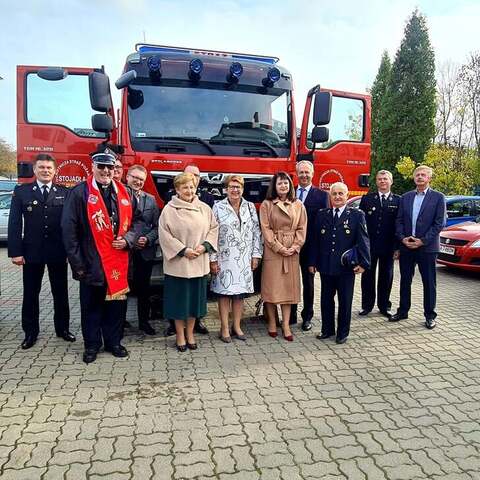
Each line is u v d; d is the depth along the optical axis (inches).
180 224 165.5
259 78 209.9
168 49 215.6
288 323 187.6
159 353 170.1
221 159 196.9
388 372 156.2
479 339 190.5
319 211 189.0
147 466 102.4
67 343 179.6
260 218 185.8
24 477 98.1
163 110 196.7
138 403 131.1
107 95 182.7
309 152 214.2
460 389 143.9
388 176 212.4
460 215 443.2
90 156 192.7
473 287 293.6
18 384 142.1
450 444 113.5
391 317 214.5
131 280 187.2
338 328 183.9
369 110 227.8
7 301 248.7
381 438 115.6
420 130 950.4
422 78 944.9
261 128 207.8
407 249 207.6
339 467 103.4
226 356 168.1
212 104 202.5
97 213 154.5
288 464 104.1
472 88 912.3
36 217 168.1
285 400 134.6
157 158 191.0
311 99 213.5
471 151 820.6
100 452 107.3
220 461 104.7
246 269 183.3
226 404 131.5
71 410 126.5
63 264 176.9
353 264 176.4
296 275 185.2
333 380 149.1
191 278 168.1
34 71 188.9
